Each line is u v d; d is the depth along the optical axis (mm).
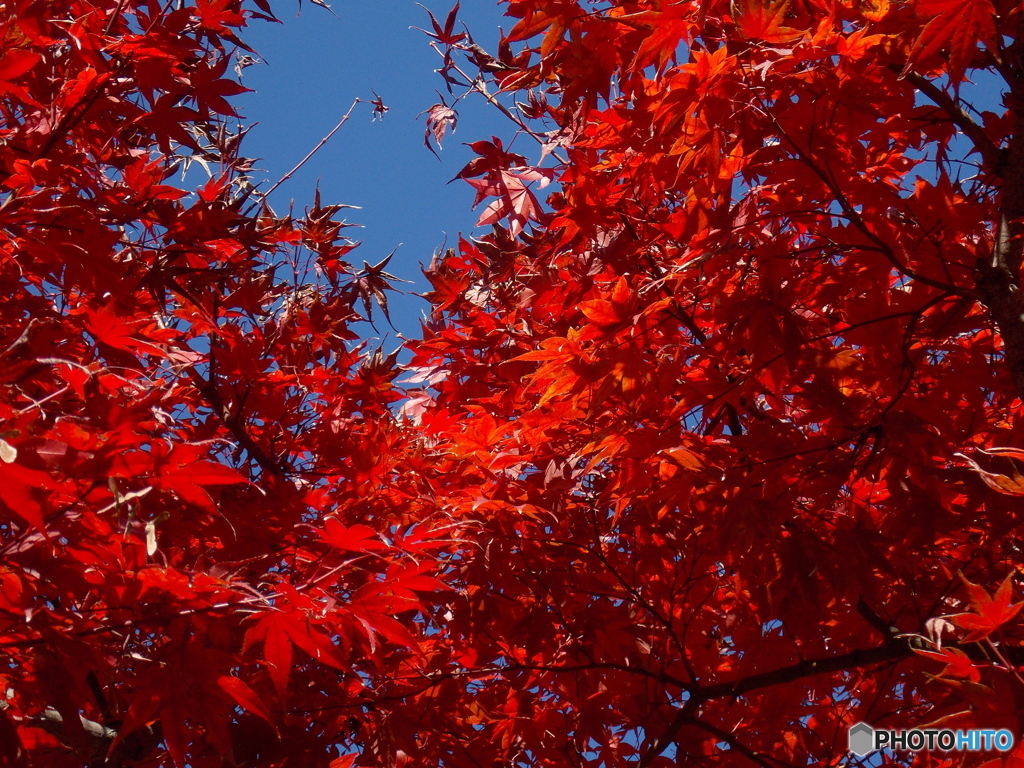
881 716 4051
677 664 4426
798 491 3402
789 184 3613
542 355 3271
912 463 3139
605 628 4117
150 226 4152
